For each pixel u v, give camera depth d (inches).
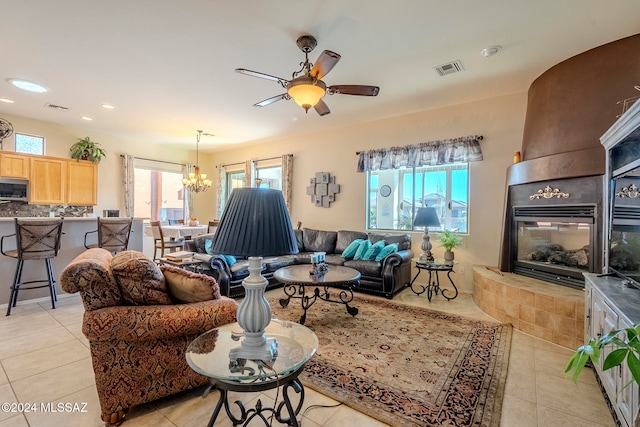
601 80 110.9
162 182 345.1
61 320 122.6
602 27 100.4
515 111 157.3
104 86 151.1
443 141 175.5
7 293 140.0
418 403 72.2
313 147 241.3
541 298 109.7
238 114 193.9
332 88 113.0
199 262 149.3
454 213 180.5
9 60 125.1
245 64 127.7
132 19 98.0
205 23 99.9
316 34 105.7
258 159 284.4
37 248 132.9
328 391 76.9
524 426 65.1
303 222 247.9
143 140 271.6
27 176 200.1
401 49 115.0
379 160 200.8
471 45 112.2
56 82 146.6
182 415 67.9
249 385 49.0
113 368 64.0
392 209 204.5
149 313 65.0
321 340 107.4
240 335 64.1
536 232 133.3
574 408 71.1
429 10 92.7
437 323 124.0
